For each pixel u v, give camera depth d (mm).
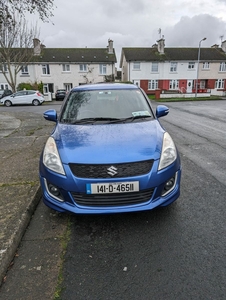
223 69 36938
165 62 35031
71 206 2484
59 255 2227
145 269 2029
